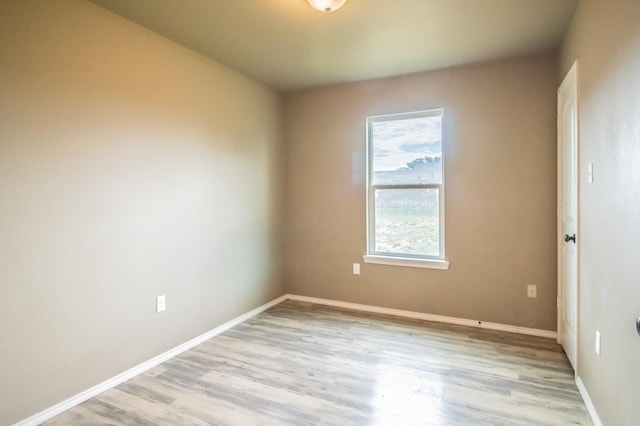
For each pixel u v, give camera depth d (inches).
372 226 145.1
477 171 124.0
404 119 137.5
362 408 76.9
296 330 123.3
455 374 91.1
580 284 83.5
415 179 136.3
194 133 112.0
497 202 121.6
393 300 139.7
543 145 115.2
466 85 124.6
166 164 102.6
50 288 75.5
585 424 70.6
